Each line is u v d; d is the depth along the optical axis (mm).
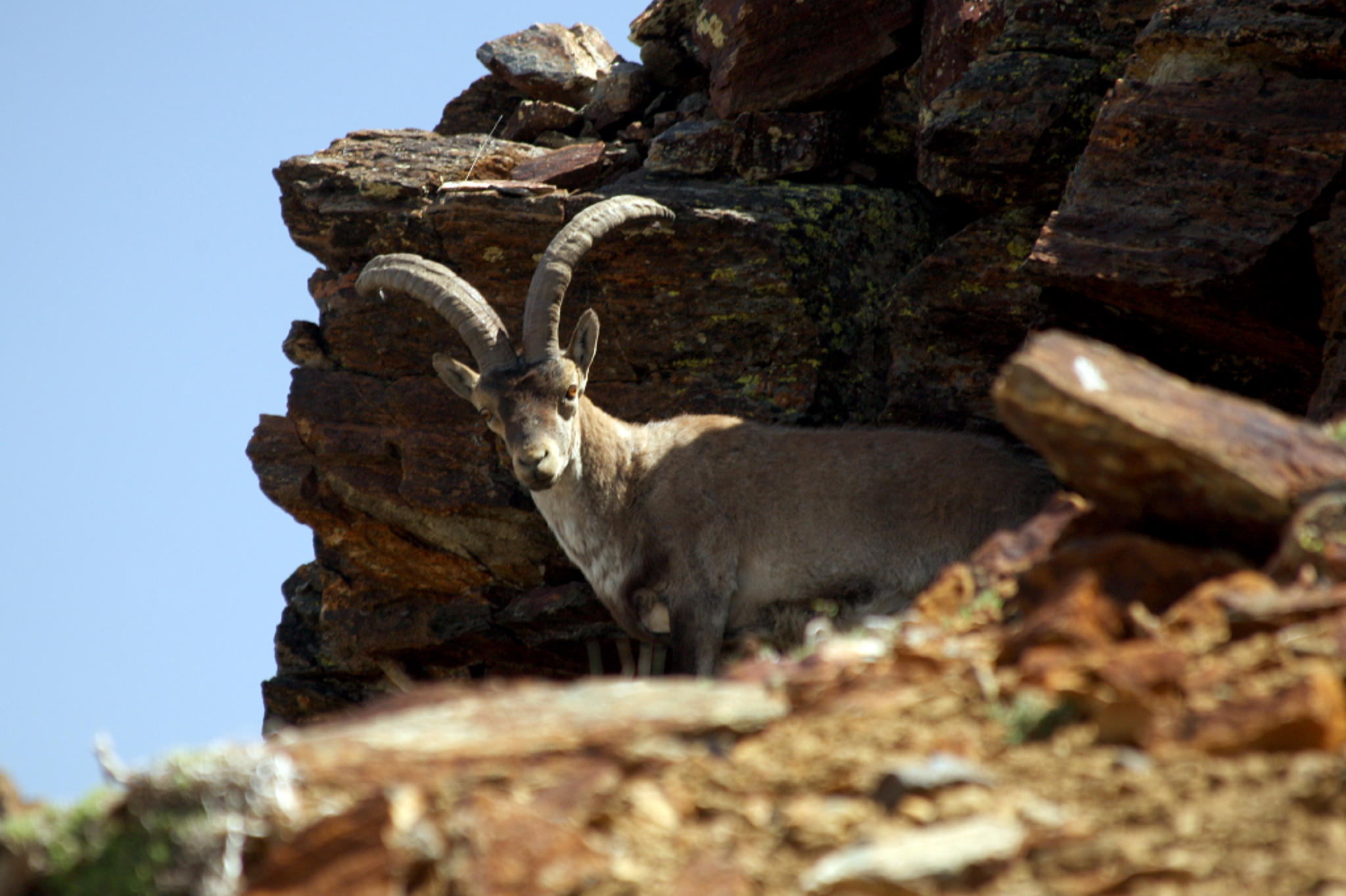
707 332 30547
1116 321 25516
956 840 7809
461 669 33750
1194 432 11289
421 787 9188
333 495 33375
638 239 30422
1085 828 7902
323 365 33750
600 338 31141
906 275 31500
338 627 34281
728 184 32625
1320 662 9094
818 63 33219
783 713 10250
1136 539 11195
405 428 32406
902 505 24672
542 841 8297
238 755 9188
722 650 25797
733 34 33844
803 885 7766
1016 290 28688
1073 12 29406
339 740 9914
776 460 25516
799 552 24984
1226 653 9594
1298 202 22984
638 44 38469
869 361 30859
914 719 9625
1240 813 7840
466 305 26969
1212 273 23156
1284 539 11000
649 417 30766
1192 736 8711
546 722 10062
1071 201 25219
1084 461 11742
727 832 8562
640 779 9242
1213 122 24078
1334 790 7852
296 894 8148
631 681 11312
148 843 8805
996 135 28734
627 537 25859
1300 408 25188
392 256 27969
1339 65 23719
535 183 32375
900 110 33094
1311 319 23438
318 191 33781
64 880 8852
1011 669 10008
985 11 30859
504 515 31609
